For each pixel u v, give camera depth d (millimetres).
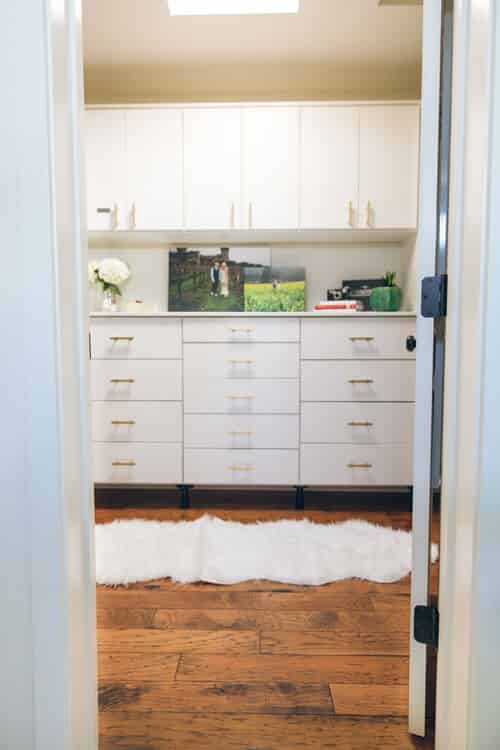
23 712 905
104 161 2812
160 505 2795
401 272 3143
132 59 2756
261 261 3156
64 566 890
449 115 1033
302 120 2773
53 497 879
